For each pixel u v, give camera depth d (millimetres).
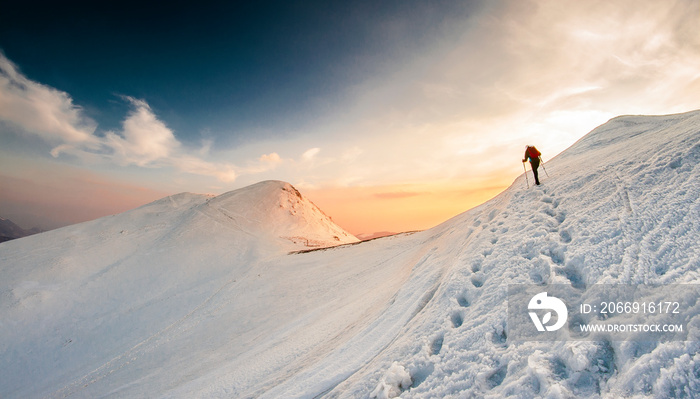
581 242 6105
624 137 13984
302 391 6719
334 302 18516
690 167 6504
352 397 5441
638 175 7418
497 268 6863
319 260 35375
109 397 17625
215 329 24391
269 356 12281
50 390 20516
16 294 31141
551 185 10148
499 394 3926
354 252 34094
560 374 3803
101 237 45188
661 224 5402
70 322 28312
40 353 24625
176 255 40000
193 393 12062
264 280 32719
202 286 33656
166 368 19781
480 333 5227
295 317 21016
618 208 6590
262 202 62781
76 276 35250
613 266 5043
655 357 3311
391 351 6168
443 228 21969
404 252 22875
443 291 7270
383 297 12422
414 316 7668
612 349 3812
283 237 51844
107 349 24500
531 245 7035
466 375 4527
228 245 44281
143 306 30281
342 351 8188
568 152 15680
